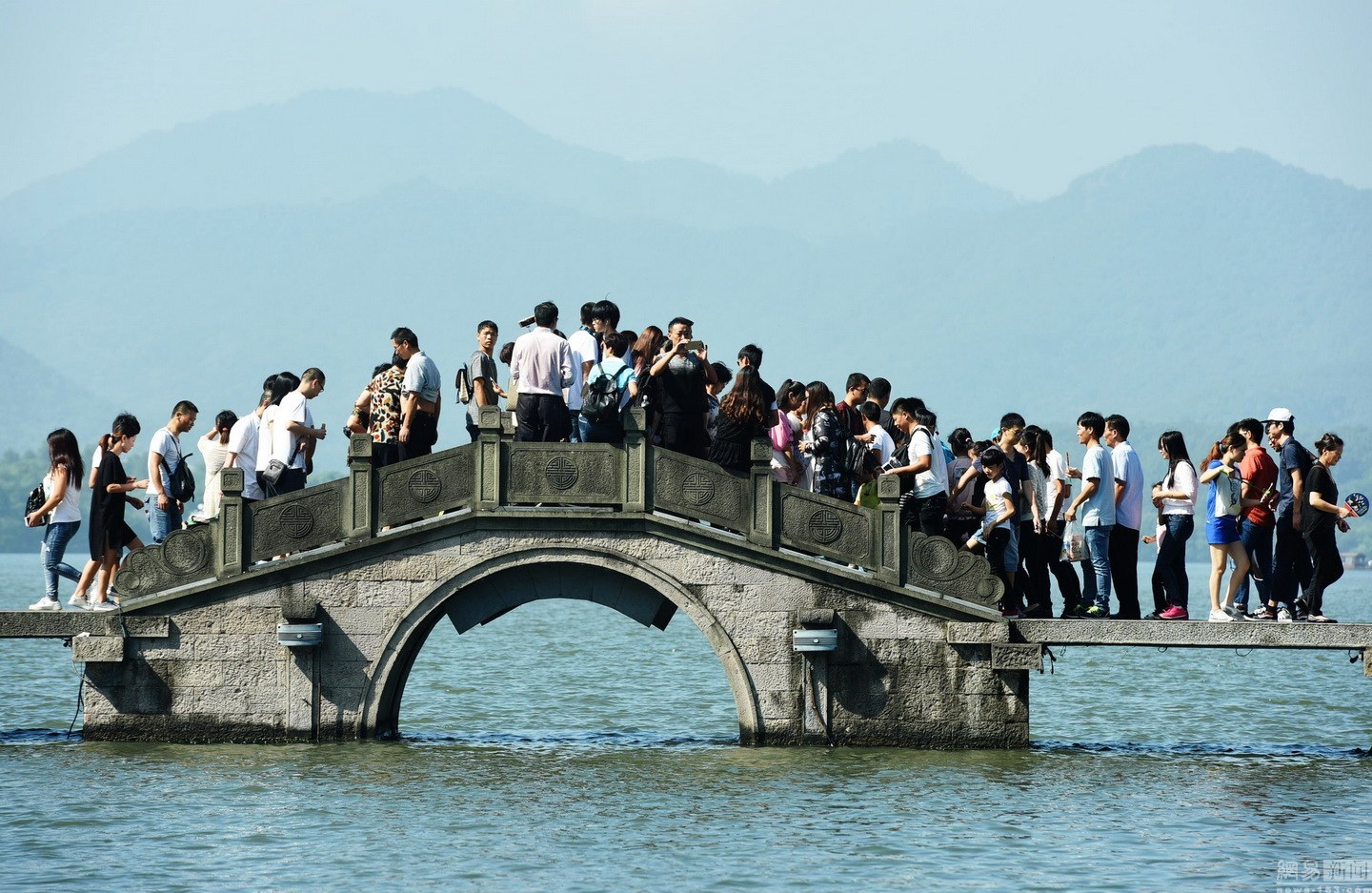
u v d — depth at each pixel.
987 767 35.09
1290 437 37.31
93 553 37.91
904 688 35.97
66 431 37.97
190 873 27.92
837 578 35.91
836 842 29.84
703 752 39.16
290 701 36.25
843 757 35.72
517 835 30.33
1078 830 30.80
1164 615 36.94
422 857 28.89
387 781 34.16
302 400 37.91
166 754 35.72
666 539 35.94
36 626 36.09
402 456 36.59
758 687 36.03
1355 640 34.84
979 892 27.09
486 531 35.97
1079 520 38.25
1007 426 37.12
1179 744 42.44
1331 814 32.41
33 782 33.50
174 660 36.31
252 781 33.78
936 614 35.97
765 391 35.88
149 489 38.50
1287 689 57.66
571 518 35.88
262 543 36.16
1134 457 36.94
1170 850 29.55
